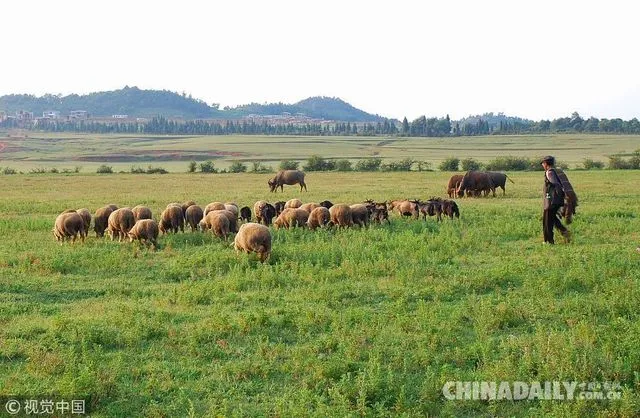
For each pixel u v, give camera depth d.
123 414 7.84
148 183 54.78
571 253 16.47
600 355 8.93
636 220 22.48
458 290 13.09
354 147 166.12
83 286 14.00
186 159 140.62
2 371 9.04
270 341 10.31
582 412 7.63
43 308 12.20
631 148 134.88
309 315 11.08
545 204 18.16
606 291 12.23
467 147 153.88
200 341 10.22
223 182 56.06
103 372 8.74
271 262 16.27
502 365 8.62
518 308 11.40
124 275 15.18
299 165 100.81
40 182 56.47
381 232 20.41
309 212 23.38
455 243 17.88
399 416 7.62
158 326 10.66
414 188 44.53
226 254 16.66
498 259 16.08
